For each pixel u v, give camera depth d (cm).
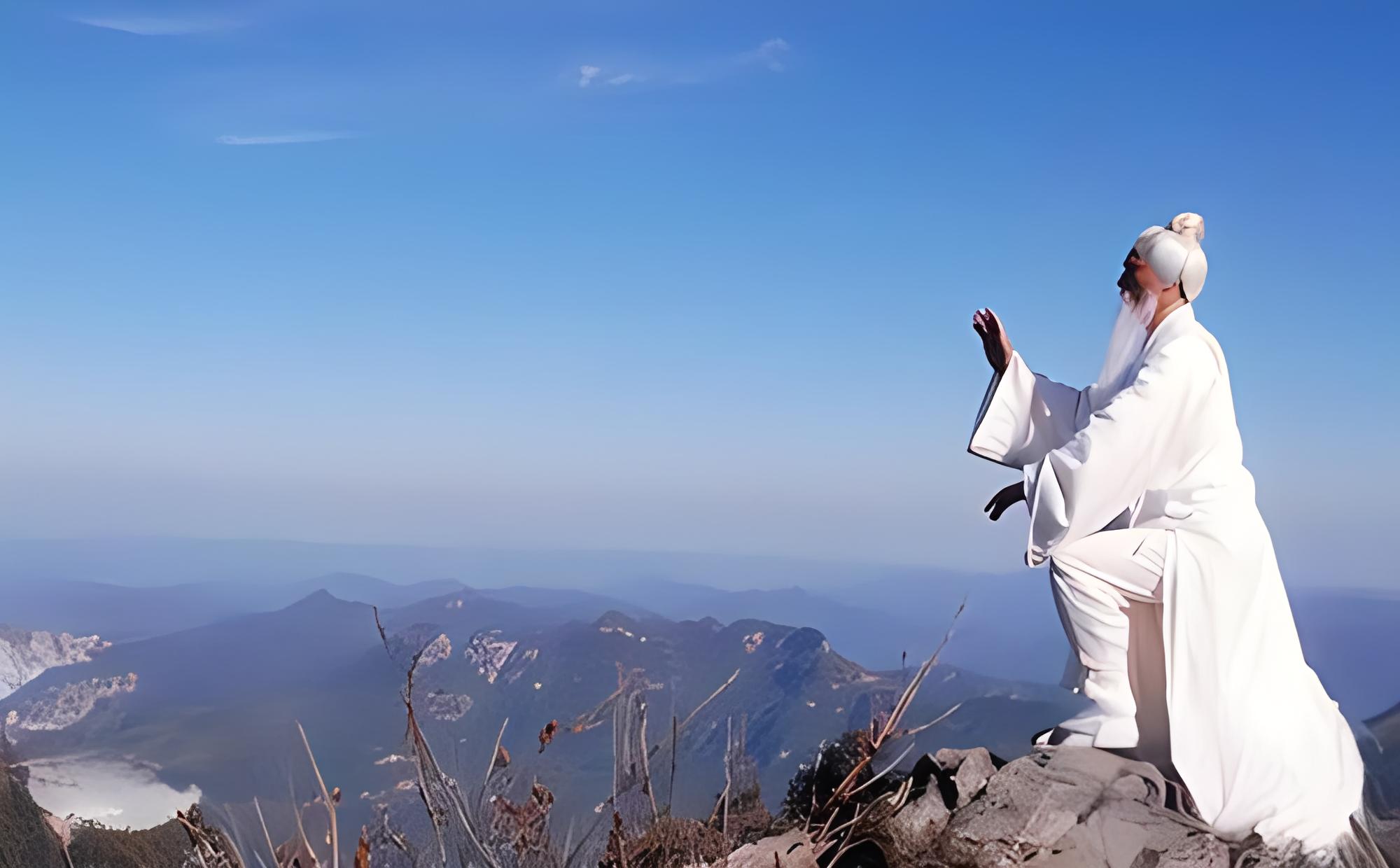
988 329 513
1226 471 438
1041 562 451
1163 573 426
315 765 210
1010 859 369
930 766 420
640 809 243
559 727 242
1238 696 411
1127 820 381
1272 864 381
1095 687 438
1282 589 434
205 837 198
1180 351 436
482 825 216
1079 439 438
